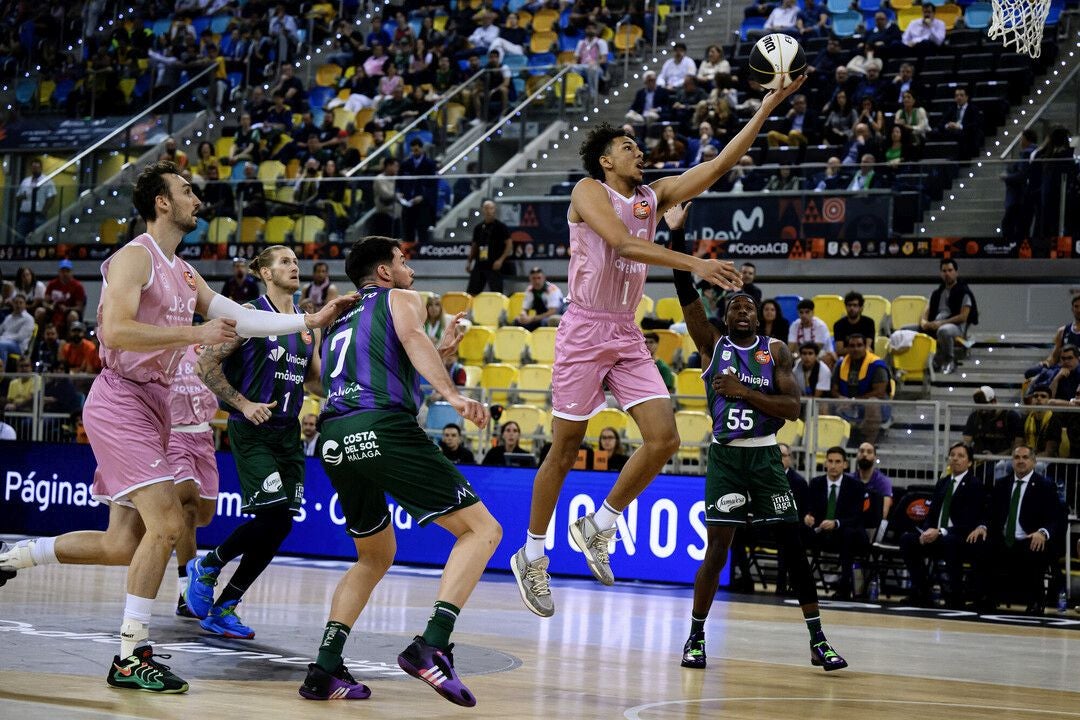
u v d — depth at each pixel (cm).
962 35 1755
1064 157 1394
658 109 1738
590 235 485
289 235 1705
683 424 1135
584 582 1009
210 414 692
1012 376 1291
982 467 1024
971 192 1405
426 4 2239
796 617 838
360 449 445
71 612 682
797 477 1042
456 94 1789
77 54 2355
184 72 2162
